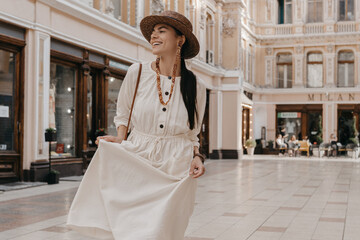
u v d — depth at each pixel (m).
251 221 6.43
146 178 2.45
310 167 18.47
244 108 29.36
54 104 11.80
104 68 13.79
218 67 24.59
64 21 11.68
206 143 24.36
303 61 32.59
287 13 33.25
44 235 5.30
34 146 10.57
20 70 10.45
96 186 2.50
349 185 11.61
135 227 2.32
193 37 2.61
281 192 10.02
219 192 9.96
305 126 32.38
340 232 5.73
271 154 30.70
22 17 10.18
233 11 25.23
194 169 2.56
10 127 10.25
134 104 2.70
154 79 2.67
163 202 2.34
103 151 2.48
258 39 32.94
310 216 6.90
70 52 12.12
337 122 31.89
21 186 9.66
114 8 15.03
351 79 32.19
